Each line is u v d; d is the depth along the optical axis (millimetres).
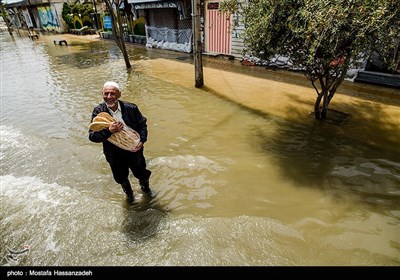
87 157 4887
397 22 3641
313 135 5328
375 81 7961
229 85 8812
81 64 13547
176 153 4910
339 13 3664
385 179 3992
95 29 29562
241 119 6199
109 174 4391
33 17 39531
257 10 4754
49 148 5270
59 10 31062
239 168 4387
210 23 13000
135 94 8258
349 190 3799
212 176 4215
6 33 39531
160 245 2984
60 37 27812
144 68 11977
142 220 3363
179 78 9969
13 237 3186
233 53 12602
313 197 3691
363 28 3648
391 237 3023
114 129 2889
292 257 2811
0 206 3691
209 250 2895
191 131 5723
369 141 5035
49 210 3598
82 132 5961
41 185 4148
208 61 12758
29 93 9008
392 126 5578
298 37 4281
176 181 4137
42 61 14914
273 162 4512
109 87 2877
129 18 20484
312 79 5680
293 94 7695
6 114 7219
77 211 3559
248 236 3064
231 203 3637
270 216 3377
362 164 4352
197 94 8023
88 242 3068
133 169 3457
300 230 3141
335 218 3314
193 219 3346
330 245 2938
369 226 3178
